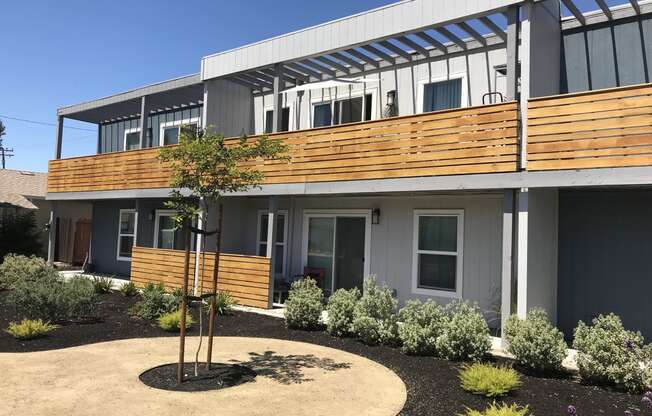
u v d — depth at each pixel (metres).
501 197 9.69
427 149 9.02
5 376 5.96
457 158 8.62
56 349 7.43
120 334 8.48
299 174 10.83
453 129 8.72
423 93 11.29
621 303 8.45
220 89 13.68
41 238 22.03
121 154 15.09
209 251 12.95
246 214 14.12
